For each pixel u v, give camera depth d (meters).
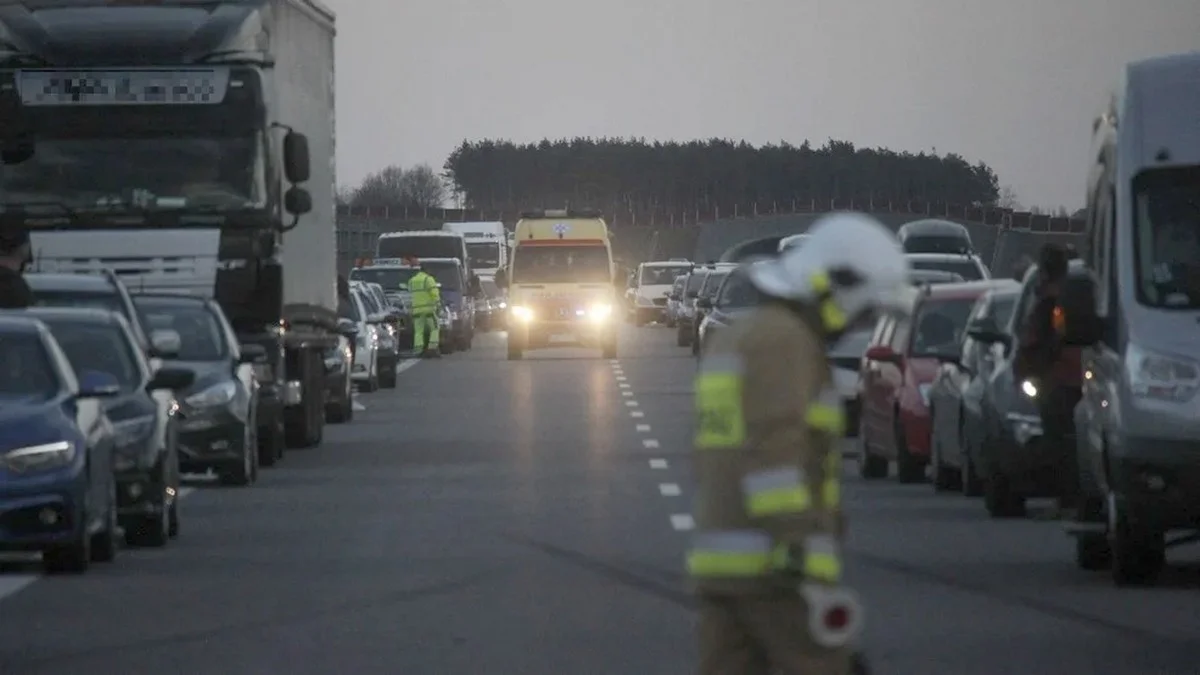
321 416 82.06
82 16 71.94
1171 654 33.28
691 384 123.31
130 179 71.38
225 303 71.25
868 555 46.44
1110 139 42.69
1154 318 40.62
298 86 77.12
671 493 61.00
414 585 41.91
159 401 49.88
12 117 71.25
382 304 133.00
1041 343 51.97
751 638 19.31
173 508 50.78
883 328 69.75
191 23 71.94
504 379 131.62
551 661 32.84
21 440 42.62
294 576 43.44
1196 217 41.22
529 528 52.25
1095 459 42.56
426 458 74.31
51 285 59.62
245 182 71.38
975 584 41.66
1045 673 31.61
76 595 40.69
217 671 32.31
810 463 19.12
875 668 32.06
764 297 19.06
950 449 59.97
